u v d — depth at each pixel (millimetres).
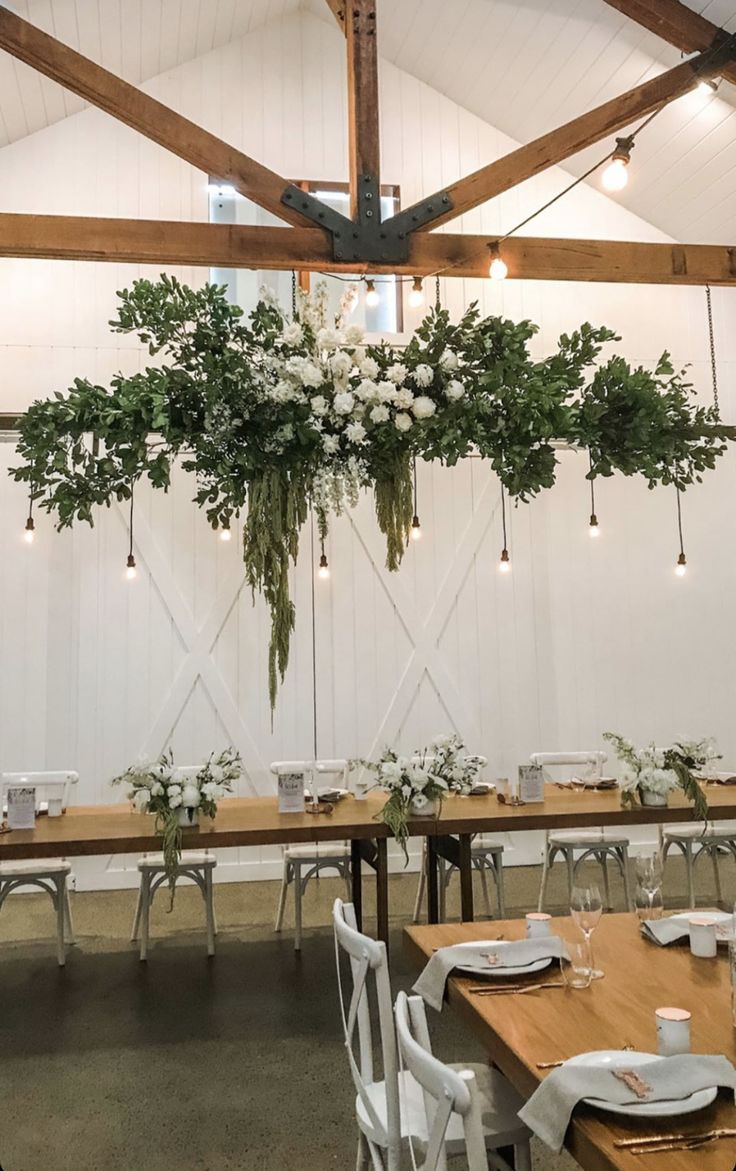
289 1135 3102
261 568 3170
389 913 5902
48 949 5234
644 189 7125
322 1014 4164
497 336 3336
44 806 5223
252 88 7242
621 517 7543
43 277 6875
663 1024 1961
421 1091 2438
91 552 6809
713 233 7215
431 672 7172
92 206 6918
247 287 7102
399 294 7297
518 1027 2141
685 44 5539
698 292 7723
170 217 7016
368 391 3168
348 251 5113
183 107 7109
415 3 6621
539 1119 1766
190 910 6051
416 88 7449
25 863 5180
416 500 7285
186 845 4375
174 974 4750
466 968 2471
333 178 7285
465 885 4684
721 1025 2135
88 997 4434
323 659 7043
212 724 6855
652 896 2893
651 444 3439
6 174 6820
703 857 7238
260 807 5086
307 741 6961
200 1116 3242
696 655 7562
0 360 6762
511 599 7336
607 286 7594
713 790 5473
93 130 6977
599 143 6797
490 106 7285
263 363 3152
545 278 5535
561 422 3225
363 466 3275
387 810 4590
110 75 4941
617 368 3393
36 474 3088
